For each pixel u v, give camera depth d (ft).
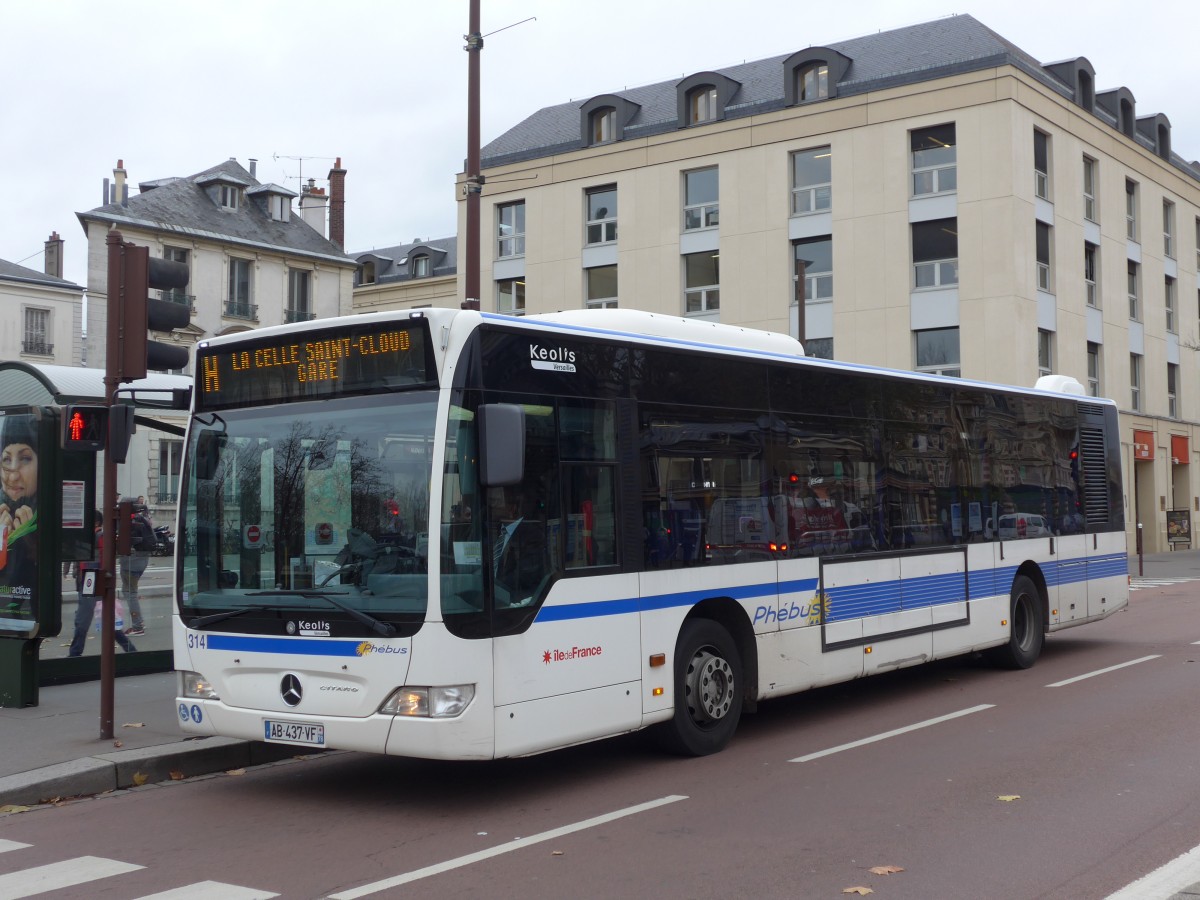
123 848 22.74
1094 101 127.44
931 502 39.42
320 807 25.63
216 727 26.35
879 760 28.78
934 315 112.06
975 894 18.51
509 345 25.45
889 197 114.42
